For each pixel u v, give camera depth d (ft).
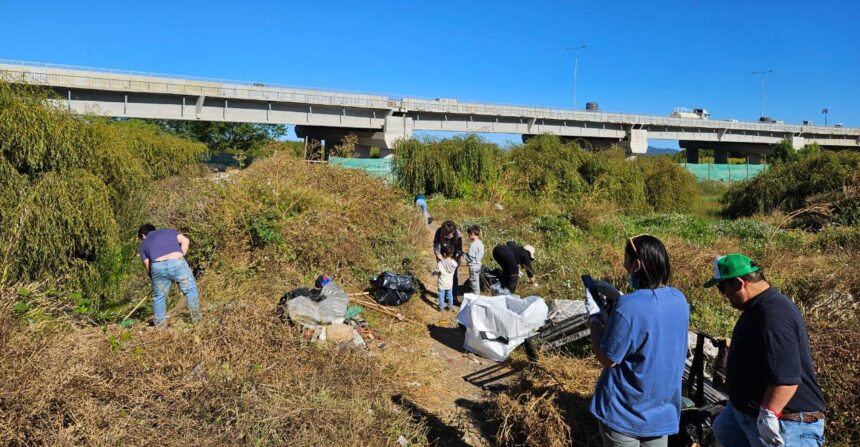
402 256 36.50
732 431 10.35
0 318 12.98
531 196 75.56
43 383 11.66
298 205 34.19
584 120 154.81
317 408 13.62
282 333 17.84
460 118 139.54
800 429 9.43
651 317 9.36
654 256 9.77
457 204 65.82
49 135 22.93
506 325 20.90
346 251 32.24
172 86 98.63
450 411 16.72
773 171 78.28
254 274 28.37
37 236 21.06
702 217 78.95
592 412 10.18
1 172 21.12
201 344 16.07
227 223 29.53
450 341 23.66
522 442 14.64
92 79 90.27
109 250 24.23
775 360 9.05
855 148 226.58
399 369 18.98
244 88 106.52
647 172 88.07
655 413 9.59
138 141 58.08
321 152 81.20
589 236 48.70
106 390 12.79
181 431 12.33
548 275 32.40
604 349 9.58
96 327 17.88
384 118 126.72
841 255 34.86
